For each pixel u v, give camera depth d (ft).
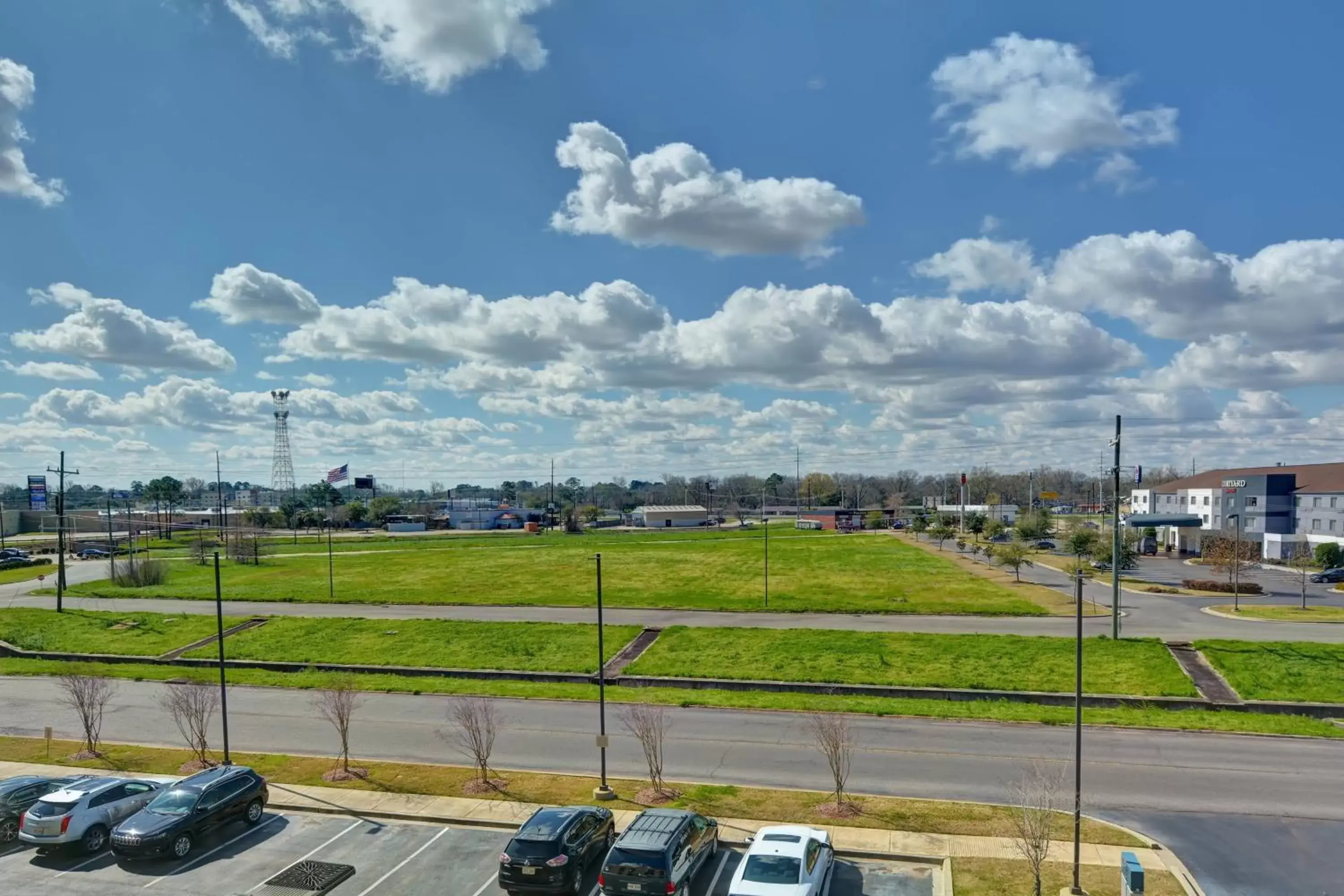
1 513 451.12
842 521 508.94
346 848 70.54
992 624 160.25
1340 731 98.02
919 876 63.77
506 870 60.08
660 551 344.90
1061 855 66.08
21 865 68.44
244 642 158.51
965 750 92.99
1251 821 73.15
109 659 153.17
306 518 554.46
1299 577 238.27
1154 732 98.68
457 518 588.91
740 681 125.80
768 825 72.95
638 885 56.13
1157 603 185.68
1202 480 366.43
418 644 152.05
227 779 74.23
